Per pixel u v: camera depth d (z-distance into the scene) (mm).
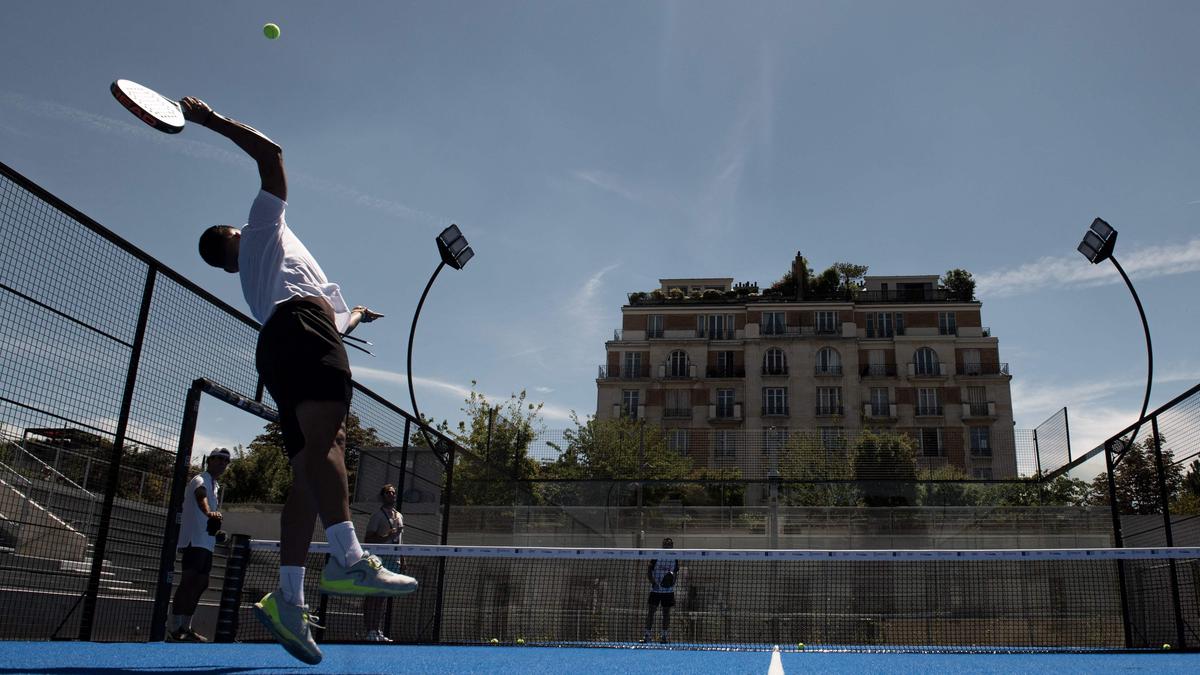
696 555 6344
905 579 12180
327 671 2988
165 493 6359
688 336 57656
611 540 18094
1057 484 17438
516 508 16891
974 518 17641
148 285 5906
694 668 3605
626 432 37625
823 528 18453
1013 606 11586
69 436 5285
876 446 35656
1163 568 9945
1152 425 9648
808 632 12117
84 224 5281
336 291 3145
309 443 2740
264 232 2967
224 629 6086
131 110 2664
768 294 61188
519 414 32562
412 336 12586
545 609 11891
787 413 54938
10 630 5480
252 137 2949
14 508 5371
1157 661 4215
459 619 11242
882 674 3355
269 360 2869
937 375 55031
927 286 59625
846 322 56250
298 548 2822
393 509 8945
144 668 2852
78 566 5652
